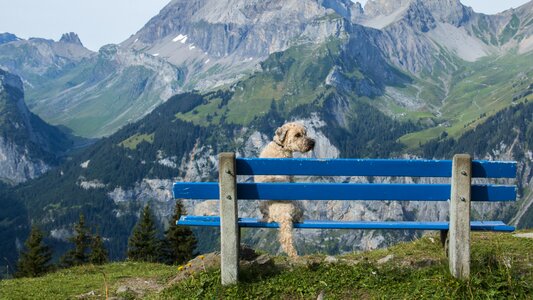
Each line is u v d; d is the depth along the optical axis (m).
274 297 7.49
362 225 7.89
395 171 7.62
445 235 8.70
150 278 10.67
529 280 7.36
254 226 8.25
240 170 7.74
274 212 8.31
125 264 15.48
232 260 7.80
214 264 9.38
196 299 7.68
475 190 7.51
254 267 8.56
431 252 10.12
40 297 9.72
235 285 7.77
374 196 7.65
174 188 7.86
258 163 7.70
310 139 9.83
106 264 15.72
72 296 9.53
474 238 11.38
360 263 8.59
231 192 7.65
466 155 7.31
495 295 6.90
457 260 7.43
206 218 8.23
